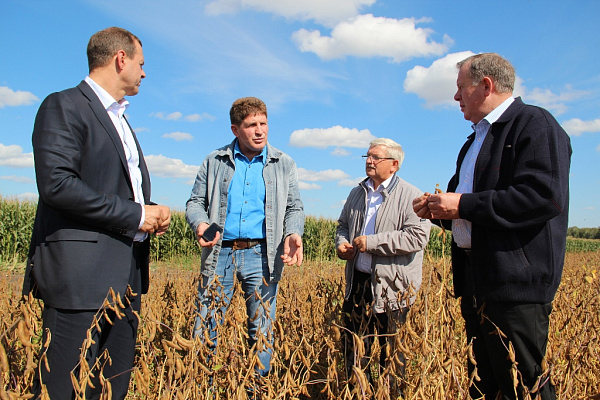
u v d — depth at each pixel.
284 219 3.59
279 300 4.31
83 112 2.15
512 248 2.08
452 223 2.56
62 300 2.06
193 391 2.17
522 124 2.15
